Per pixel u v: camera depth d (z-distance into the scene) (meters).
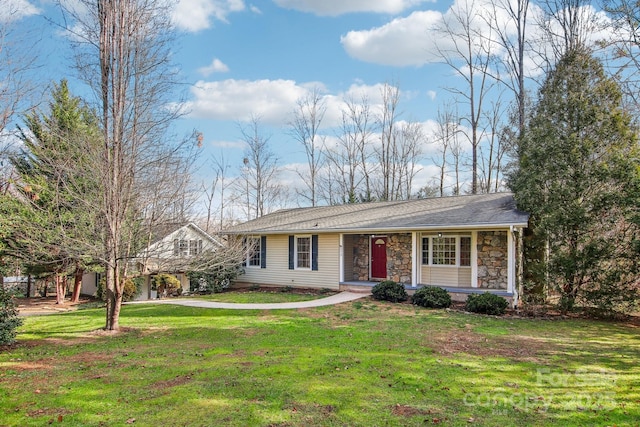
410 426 4.35
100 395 5.26
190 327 9.97
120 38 9.04
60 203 9.57
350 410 4.75
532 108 14.02
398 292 13.68
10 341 8.14
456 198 17.03
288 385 5.55
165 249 9.98
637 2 12.14
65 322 11.02
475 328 9.44
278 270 18.66
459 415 4.62
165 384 5.66
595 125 11.41
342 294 15.37
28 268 17.42
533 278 12.62
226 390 5.38
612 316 11.10
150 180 9.48
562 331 9.19
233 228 20.47
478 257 13.98
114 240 8.98
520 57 20.42
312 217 19.41
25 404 4.98
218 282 18.80
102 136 9.20
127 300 17.19
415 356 6.99
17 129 13.25
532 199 12.16
